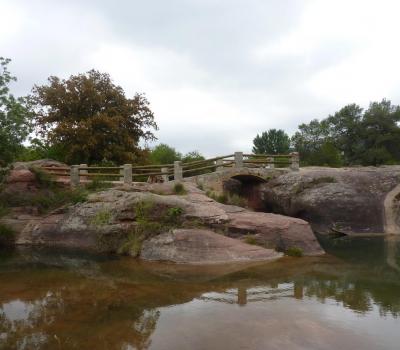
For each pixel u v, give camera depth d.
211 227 14.98
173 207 15.41
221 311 8.00
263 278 10.84
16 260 14.23
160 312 8.01
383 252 15.10
